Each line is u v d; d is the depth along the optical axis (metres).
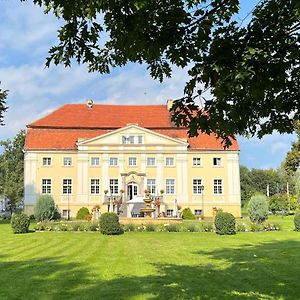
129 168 56.28
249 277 12.40
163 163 56.62
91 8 4.85
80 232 28.97
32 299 9.59
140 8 4.76
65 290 10.52
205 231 29.47
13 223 28.48
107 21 5.39
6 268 14.10
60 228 29.88
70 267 14.18
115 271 13.34
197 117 6.32
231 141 6.95
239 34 5.50
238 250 19.05
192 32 5.50
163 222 33.78
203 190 56.59
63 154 56.12
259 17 5.55
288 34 5.57
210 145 57.41
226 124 6.36
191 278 12.16
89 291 10.38
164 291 10.38
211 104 6.27
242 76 5.06
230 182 56.97
